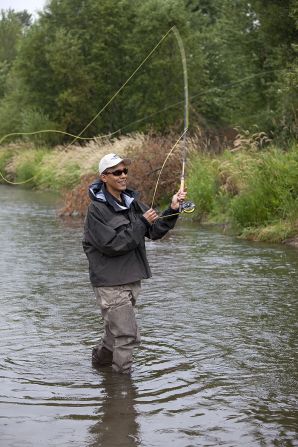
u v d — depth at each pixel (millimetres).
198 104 37125
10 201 25641
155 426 5160
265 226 14758
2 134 43969
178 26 37469
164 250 13109
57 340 7277
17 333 7516
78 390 5859
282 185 14867
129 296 6172
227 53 30500
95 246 5988
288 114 20609
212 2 47031
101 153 24094
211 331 7562
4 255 12828
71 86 39719
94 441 4922
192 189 18266
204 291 9484
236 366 6449
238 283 9977
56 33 39719
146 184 19844
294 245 13531
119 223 5953
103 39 39438
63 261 12156
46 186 32312
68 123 39875
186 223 17484
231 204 15844
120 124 39562
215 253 12703
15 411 5430
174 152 20203
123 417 5320
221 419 5281
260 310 8438
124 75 38812
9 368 6406
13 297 9219
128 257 6082
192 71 37312
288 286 9766
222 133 29938
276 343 7137
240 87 30062
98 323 7945
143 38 37812
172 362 6559
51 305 8789
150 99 37500
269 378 6137
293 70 20781
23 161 36188
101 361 6469
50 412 5414
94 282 6105
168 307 8602
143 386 5945
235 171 17422
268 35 25031
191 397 5707
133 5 40250
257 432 5059
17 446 4836
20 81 42250
